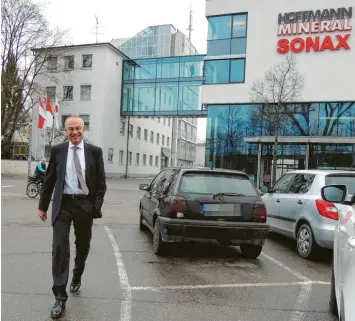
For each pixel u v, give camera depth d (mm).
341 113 26203
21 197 16484
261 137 26031
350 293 2750
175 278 5520
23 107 37094
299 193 7570
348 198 4508
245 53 28547
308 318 4152
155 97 40594
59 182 4234
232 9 28984
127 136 46188
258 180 26859
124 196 19781
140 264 6223
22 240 7727
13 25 35500
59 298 4031
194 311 4270
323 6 26688
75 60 41938
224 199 6469
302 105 26938
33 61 37375
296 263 6719
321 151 25406
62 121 42000
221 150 28562
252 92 27203
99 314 4078
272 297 4836
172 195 6480
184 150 69000
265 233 6473
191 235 6273
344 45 26125
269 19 27969
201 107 38219
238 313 4250
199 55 38312
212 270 6043
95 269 5832
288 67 25016
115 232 9109
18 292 4664
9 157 37281
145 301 4531
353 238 3166
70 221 4250
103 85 40875
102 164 4391
